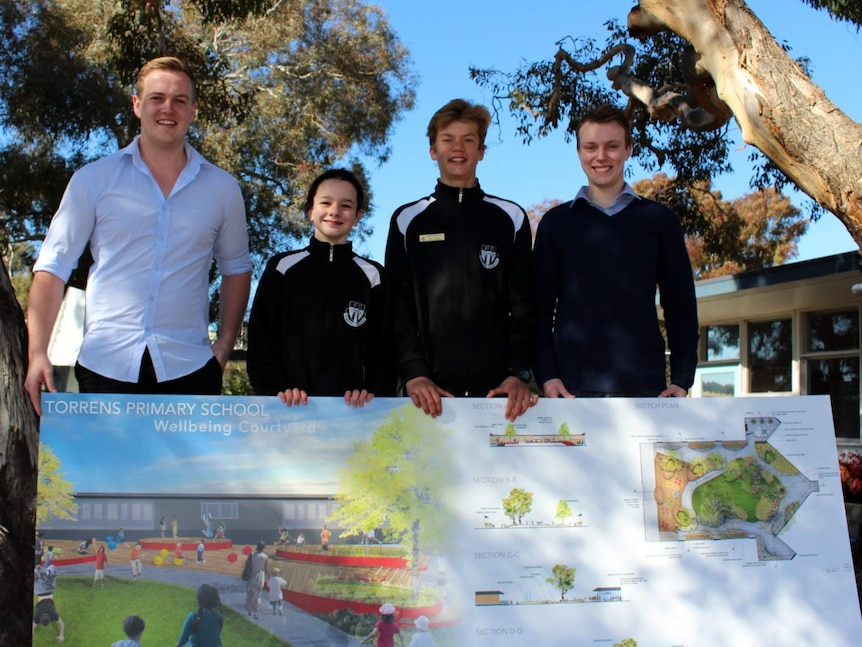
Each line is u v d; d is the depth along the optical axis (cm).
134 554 323
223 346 383
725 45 510
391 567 332
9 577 373
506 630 333
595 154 387
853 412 1113
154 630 319
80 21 1775
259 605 325
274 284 380
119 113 1777
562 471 349
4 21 1750
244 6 1115
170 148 361
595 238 382
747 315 1313
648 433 357
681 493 354
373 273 389
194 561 325
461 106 394
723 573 350
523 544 341
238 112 1381
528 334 381
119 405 330
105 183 354
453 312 376
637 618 341
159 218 355
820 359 1174
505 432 349
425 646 328
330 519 334
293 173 2006
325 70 2050
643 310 377
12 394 390
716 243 1404
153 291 353
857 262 953
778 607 349
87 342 355
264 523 331
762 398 367
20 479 386
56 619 315
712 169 1208
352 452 339
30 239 1952
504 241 386
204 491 329
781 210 2825
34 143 1839
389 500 337
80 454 326
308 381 374
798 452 364
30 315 344
